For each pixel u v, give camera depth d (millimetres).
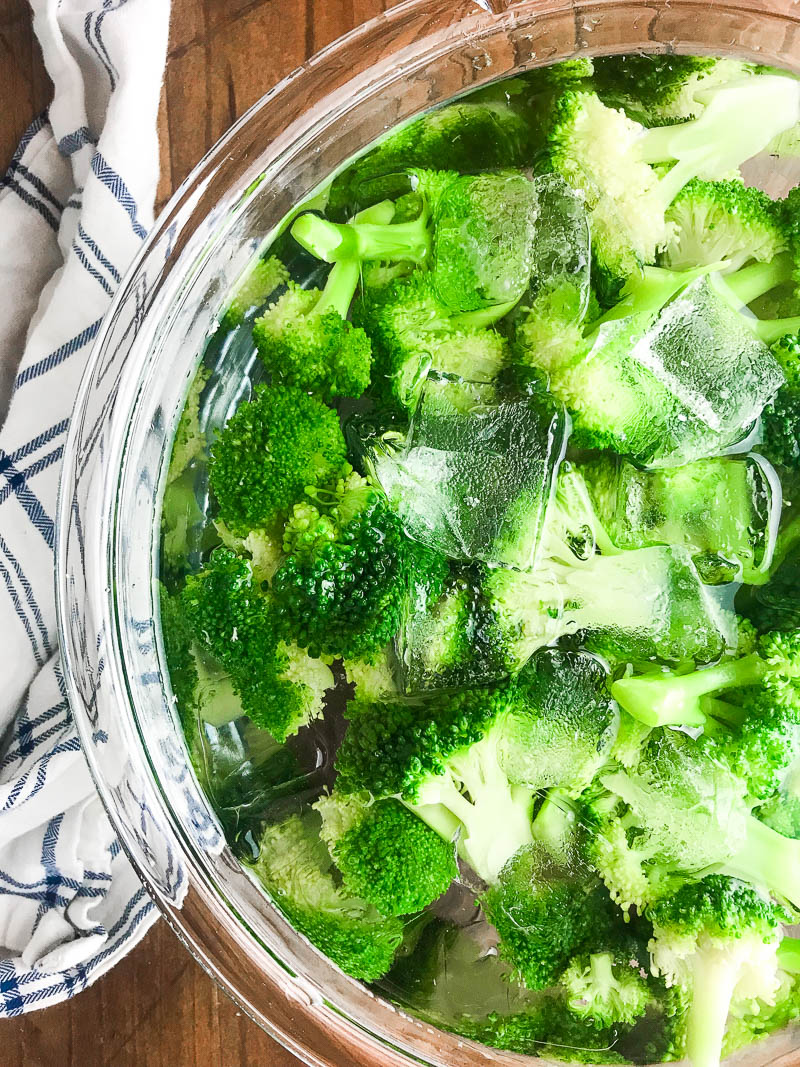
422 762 249
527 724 256
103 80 360
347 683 266
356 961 278
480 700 253
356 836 262
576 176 264
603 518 263
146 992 365
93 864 361
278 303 275
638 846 264
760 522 262
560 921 264
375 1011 290
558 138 267
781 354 265
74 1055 366
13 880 362
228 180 293
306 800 273
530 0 286
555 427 247
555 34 286
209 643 268
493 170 276
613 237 261
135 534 291
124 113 350
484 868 266
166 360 290
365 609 250
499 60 285
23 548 364
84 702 304
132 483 292
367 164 281
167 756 292
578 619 260
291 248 280
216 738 286
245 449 264
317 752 272
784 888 270
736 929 260
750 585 267
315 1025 292
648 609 255
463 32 288
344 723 267
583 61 279
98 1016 366
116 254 359
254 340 278
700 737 265
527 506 246
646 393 253
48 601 366
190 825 291
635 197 264
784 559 264
